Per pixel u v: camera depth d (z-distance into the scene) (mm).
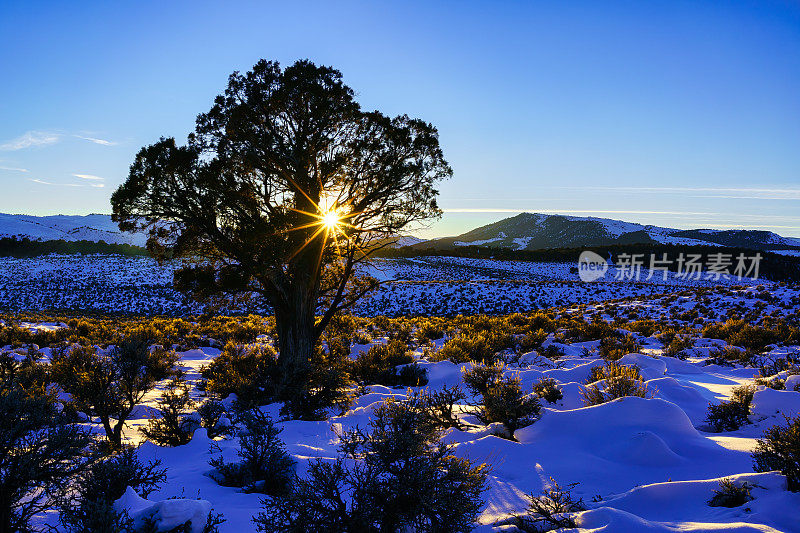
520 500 5785
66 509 4453
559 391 10734
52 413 5500
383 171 15930
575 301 60531
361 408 11078
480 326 30453
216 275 16203
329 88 15023
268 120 15336
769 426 8359
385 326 32312
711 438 8023
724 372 16531
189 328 34625
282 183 15594
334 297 18578
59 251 128750
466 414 10008
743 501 5141
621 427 7766
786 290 45781
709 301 43875
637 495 5543
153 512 3910
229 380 13680
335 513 4281
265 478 6148
